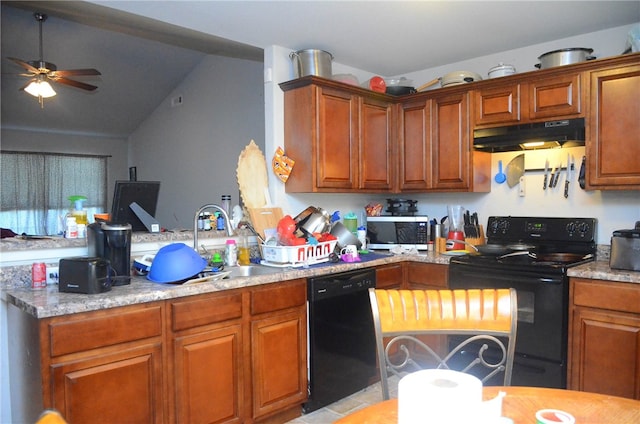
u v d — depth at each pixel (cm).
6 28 468
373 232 359
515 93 298
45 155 724
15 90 595
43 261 226
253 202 309
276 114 317
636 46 253
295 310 257
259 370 239
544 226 312
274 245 279
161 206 708
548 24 281
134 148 784
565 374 252
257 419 239
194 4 247
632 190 277
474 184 322
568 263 260
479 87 314
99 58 559
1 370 216
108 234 216
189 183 647
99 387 185
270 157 320
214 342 221
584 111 271
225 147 576
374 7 253
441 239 337
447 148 332
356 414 108
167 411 205
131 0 242
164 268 225
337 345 276
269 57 317
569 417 97
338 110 318
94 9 379
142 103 692
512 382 268
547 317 254
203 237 283
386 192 357
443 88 329
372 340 299
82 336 180
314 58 305
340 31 290
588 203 301
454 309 151
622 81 258
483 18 270
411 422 80
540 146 306
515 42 313
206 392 218
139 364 196
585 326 243
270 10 256
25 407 196
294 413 263
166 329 205
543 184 321
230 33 293
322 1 245
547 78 285
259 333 239
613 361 234
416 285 321
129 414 193
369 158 341
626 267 242
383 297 151
